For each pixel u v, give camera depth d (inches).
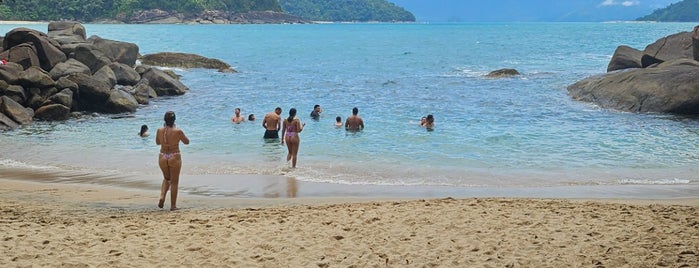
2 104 818.8
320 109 888.9
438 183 519.2
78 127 801.6
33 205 433.4
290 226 362.3
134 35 4138.8
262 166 577.3
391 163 591.8
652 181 522.9
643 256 295.9
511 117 876.6
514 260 297.4
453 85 1301.7
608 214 382.3
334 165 581.9
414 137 724.0
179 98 1099.9
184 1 7121.1
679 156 618.8
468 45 3432.6
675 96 895.7
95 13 6697.8
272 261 302.4
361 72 1676.9
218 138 717.3
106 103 925.2
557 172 557.3
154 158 614.9
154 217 395.5
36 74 895.1
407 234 343.6
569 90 1139.9
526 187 504.7
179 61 1689.2
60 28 1462.8
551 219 370.3
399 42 3804.1
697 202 440.5
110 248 320.5
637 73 994.7
